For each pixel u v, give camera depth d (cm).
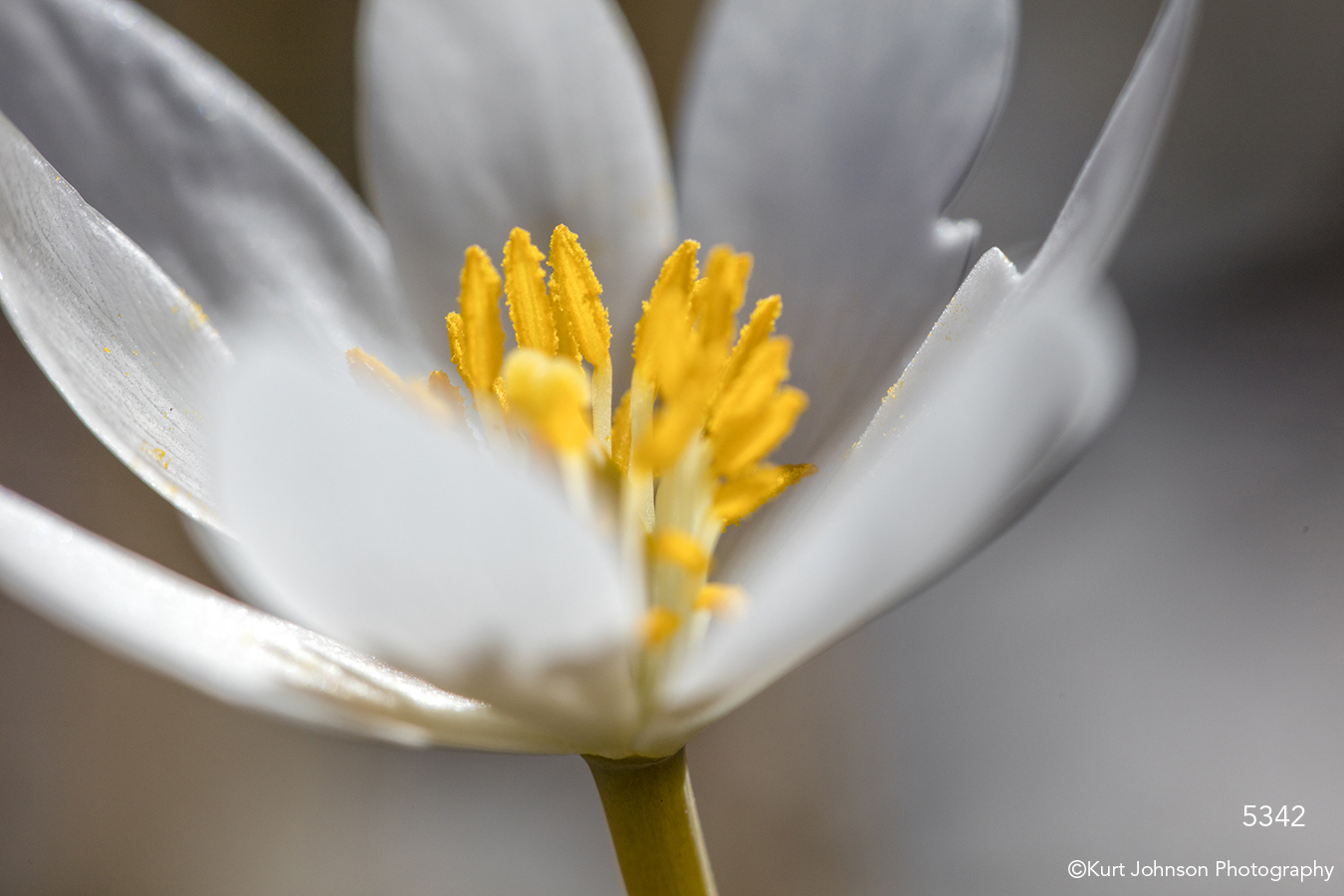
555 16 14
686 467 13
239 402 11
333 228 14
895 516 12
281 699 12
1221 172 35
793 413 13
